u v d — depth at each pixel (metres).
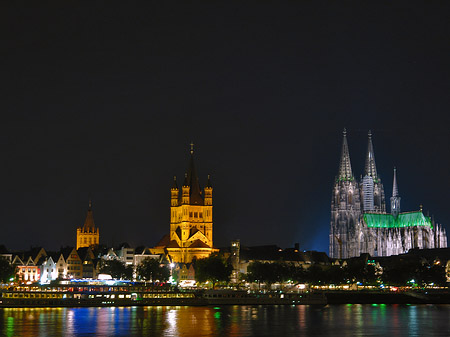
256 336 183.25
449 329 199.25
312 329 197.25
